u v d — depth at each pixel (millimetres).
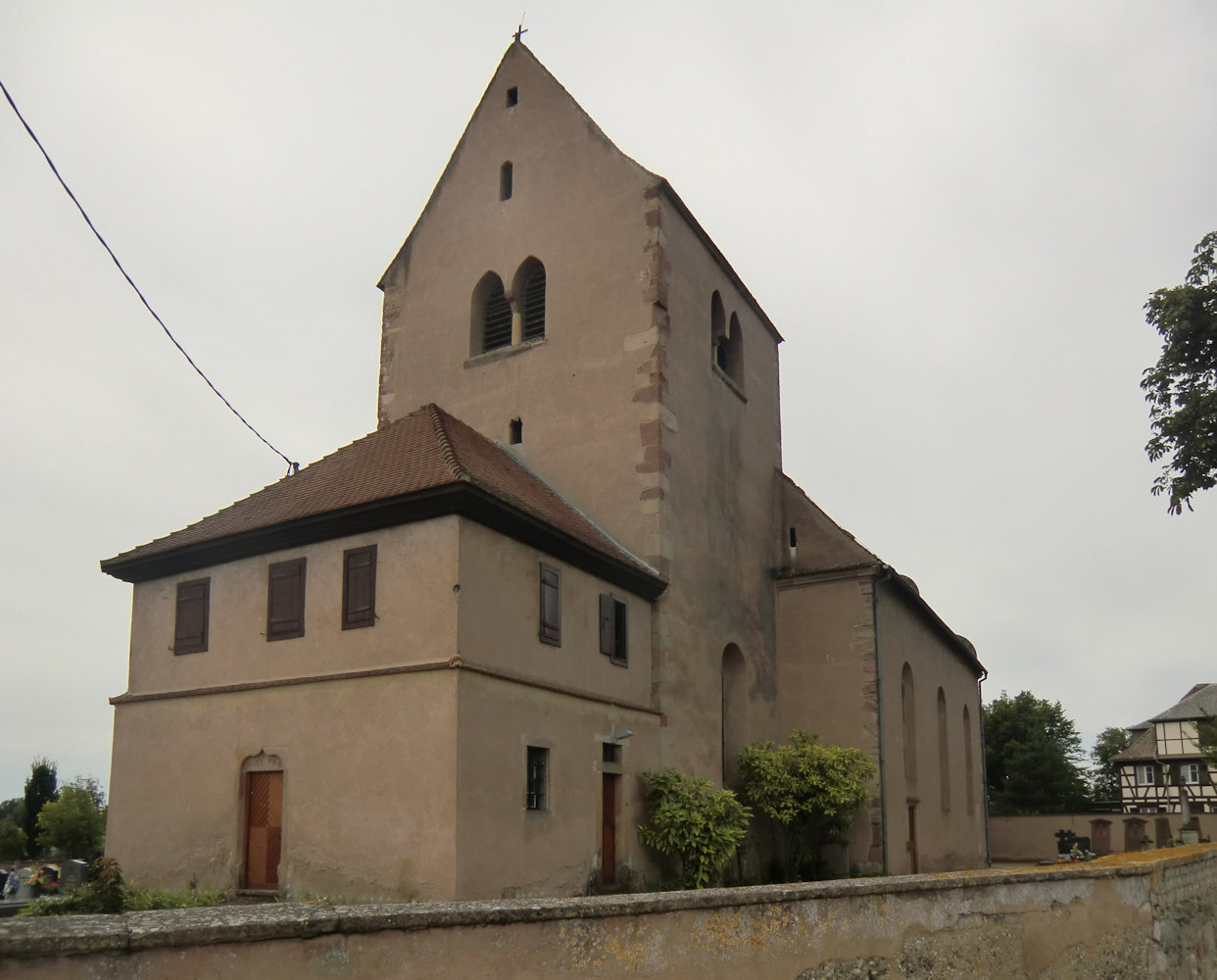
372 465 17453
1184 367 20547
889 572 24297
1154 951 12539
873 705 23547
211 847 16219
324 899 14672
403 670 14789
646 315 21172
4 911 15117
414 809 14258
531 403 22172
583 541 17312
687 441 21656
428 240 24766
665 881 18344
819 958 7859
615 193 22188
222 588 17312
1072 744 70500
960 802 32938
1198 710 66250
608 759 17734
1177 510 20219
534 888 15219
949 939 9180
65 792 42812
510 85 24594
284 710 15953
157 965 4477
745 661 23094
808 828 22828
